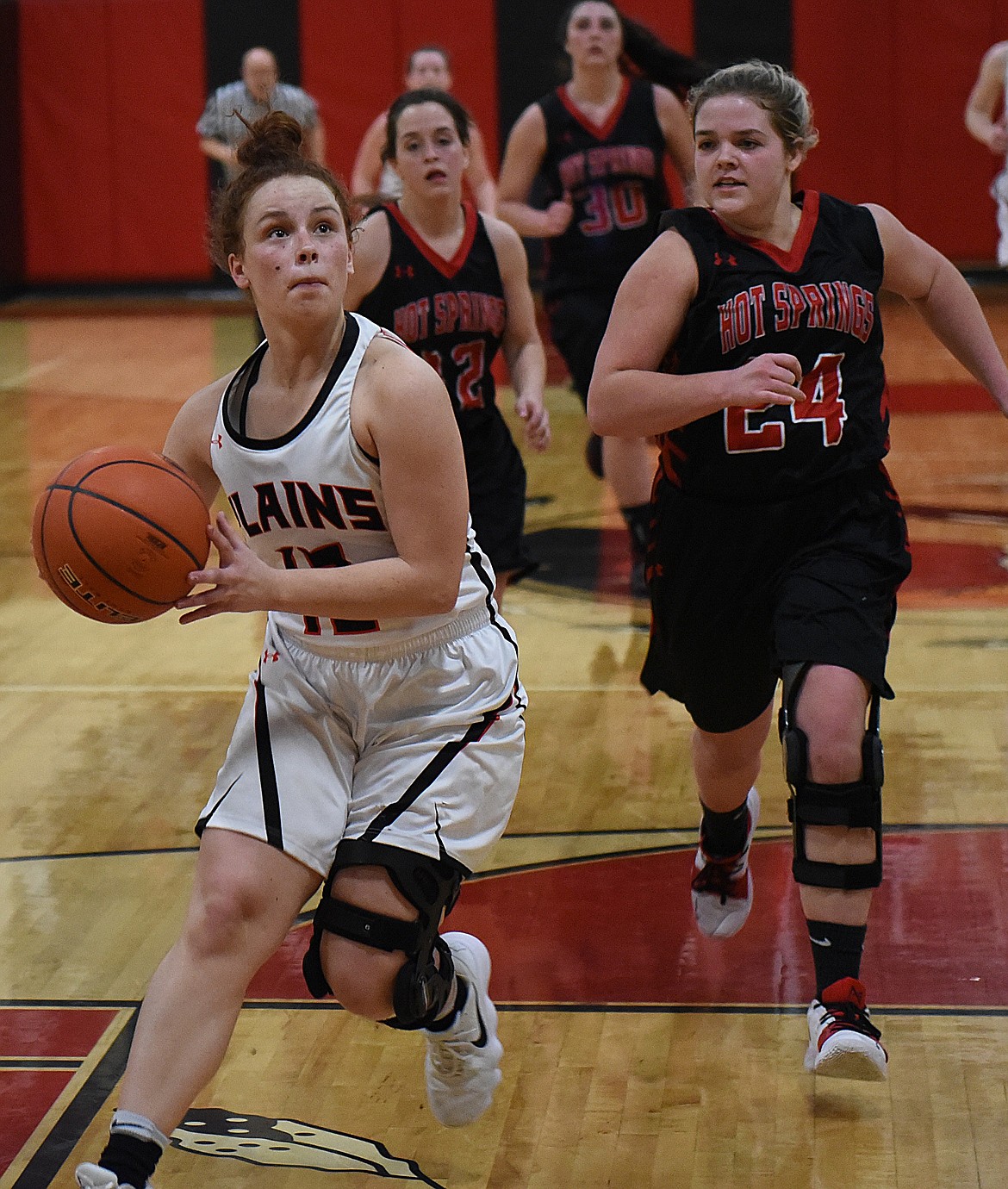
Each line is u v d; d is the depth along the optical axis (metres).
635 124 14.29
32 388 23.44
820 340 6.33
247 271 5.35
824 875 6.05
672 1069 6.55
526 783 9.63
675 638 6.82
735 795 7.25
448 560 5.30
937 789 9.36
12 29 32.22
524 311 10.13
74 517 5.19
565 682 11.47
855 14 30.16
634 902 8.08
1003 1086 6.35
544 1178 5.83
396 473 5.24
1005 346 24.17
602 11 14.11
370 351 5.34
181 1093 5.02
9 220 32.97
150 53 32.09
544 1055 6.68
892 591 6.38
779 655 6.20
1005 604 12.96
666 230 6.43
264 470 5.39
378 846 5.30
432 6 31.05
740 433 6.36
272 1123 6.22
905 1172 5.79
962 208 30.62
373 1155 5.98
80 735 10.62
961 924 7.72
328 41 31.42
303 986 7.35
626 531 15.66
